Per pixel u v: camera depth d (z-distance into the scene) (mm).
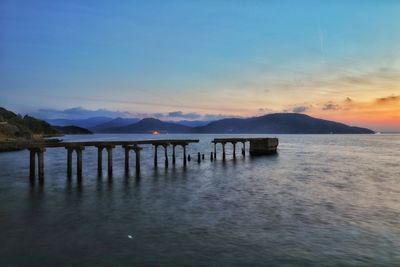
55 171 44406
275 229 19156
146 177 39562
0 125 132000
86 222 20391
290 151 95438
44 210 23312
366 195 29422
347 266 14281
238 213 22750
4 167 49188
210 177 40469
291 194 29812
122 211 23156
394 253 15688
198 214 22453
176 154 81250
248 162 59969
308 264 14469
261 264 14438
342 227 19625
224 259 14938
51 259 14773
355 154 84188
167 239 17391
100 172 38969
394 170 49188
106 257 15031
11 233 18172
